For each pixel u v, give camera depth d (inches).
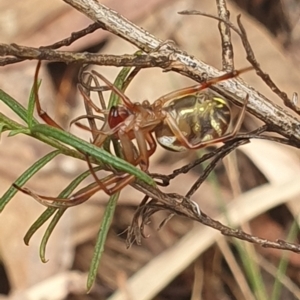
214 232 9.4
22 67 11.1
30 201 9.8
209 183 10.1
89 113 5.4
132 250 10.5
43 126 5.0
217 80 5.4
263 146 10.0
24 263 9.6
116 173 5.3
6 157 10.1
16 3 11.2
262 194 9.6
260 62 10.7
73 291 9.7
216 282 10.2
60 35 10.9
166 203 5.4
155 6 11.1
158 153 10.3
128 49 10.9
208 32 11.0
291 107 5.6
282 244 5.5
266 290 10.0
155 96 10.4
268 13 12.1
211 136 5.5
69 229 9.9
